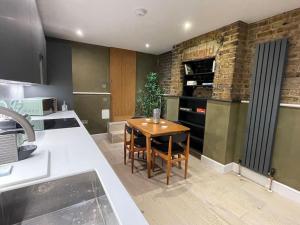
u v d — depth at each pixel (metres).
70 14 2.31
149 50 4.39
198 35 3.10
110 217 0.59
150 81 4.68
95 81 4.05
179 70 3.65
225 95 2.64
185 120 3.71
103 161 0.91
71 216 0.75
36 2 1.78
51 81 2.81
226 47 2.61
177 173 2.62
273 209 1.89
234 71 2.52
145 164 2.88
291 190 2.06
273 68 2.13
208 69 3.22
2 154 0.81
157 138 2.82
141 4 2.04
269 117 2.20
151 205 1.90
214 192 2.17
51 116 2.34
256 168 2.39
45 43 2.53
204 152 3.02
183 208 1.87
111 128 4.20
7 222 0.66
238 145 2.69
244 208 1.90
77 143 1.20
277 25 2.18
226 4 1.99
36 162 0.85
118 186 0.68
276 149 2.20
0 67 0.85
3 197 0.65
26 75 1.31
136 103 4.72
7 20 0.93
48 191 0.73
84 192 0.80
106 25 2.71
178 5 2.04
